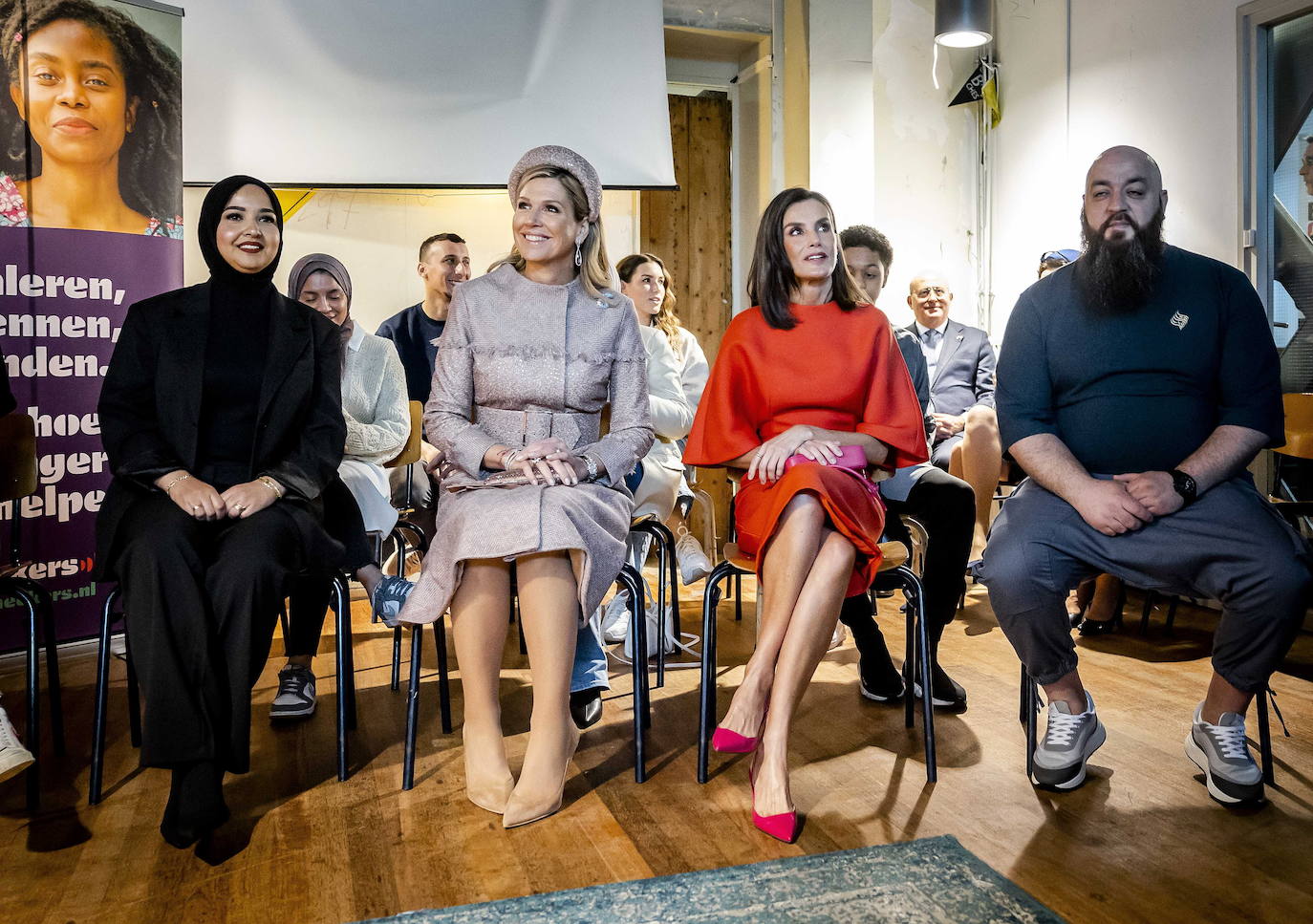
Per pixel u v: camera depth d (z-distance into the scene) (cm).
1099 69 448
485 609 196
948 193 523
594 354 219
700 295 534
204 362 221
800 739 233
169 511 196
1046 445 209
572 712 242
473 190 436
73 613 316
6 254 299
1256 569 187
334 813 194
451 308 224
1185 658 299
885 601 399
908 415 220
